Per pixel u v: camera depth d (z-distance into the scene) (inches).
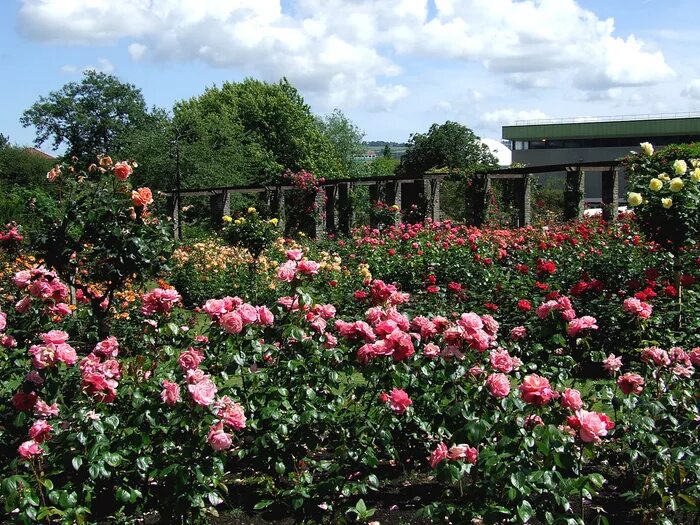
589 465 156.3
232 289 394.9
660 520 114.7
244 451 146.3
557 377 166.4
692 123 1760.6
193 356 126.8
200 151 1034.7
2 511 131.6
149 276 237.9
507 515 107.5
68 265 221.8
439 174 722.2
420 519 133.8
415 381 148.5
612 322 237.3
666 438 136.4
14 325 190.2
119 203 215.6
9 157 1517.0
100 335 222.5
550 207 868.0
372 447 145.4
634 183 271.3
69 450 123.1
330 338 155.5
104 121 1903.3
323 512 137.5
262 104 1702.8
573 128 1882.4
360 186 824.9
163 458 124.3
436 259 392.2
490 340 145.9
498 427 114.9
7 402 143.4
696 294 251.9
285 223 807.1
